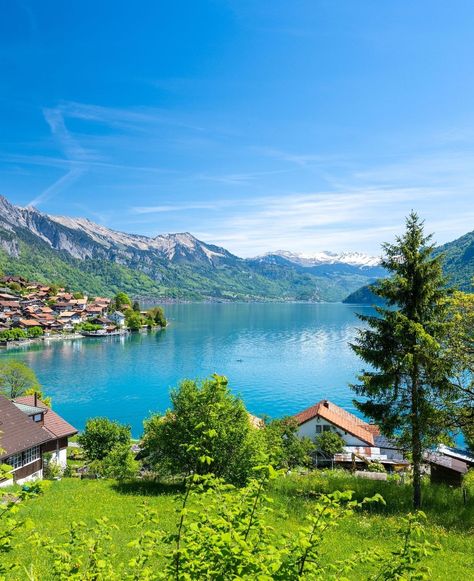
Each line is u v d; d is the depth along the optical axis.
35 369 114.62
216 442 25.06
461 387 22.84
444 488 25.53
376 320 23.88
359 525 20.59
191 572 5.55
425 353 22.06
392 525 20.56
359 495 24.81
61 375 108.38
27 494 6.11
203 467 25.80
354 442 58.75
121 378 105.62
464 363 22.19
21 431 33.81
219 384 7.07
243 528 5.85
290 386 98.94
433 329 22.72
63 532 7.10
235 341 169.38
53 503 22.16
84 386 98.19
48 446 44.44
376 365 23.66
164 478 31.39
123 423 74.81
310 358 131.88
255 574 5.21
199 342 166.50
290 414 80.12
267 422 56.28
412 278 22.84
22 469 33.31
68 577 6.17
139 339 175.88
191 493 6.47
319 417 59.56
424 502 24.09
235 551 5.25
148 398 89.44
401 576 5.85
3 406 34.88
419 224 23.14
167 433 27.06
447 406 22.88
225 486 6.48
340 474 29.41
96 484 28.22
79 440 51.62
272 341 169.62
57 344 161.38
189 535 5.86
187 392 27.20
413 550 5.98
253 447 26.25
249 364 122.44
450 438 23.33
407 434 23.73
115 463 44.12
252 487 6.18
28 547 13.95
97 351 144.38
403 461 50.91
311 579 5.78
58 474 41.12
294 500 23.61
